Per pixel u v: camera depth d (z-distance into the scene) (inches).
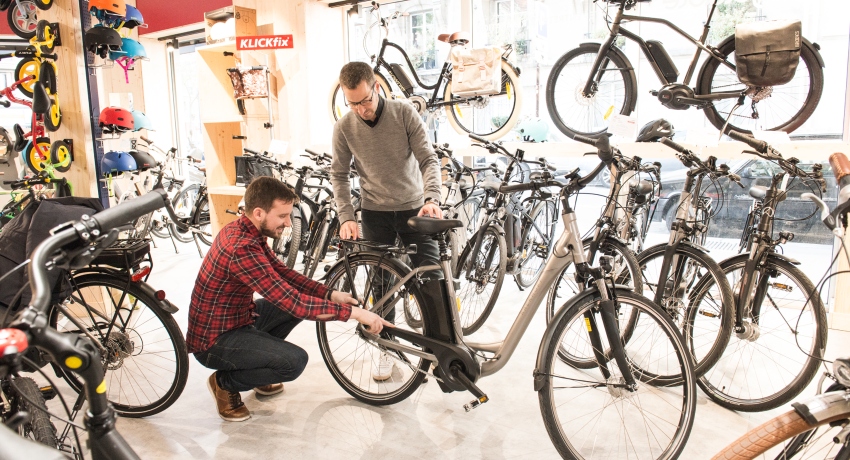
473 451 86.2
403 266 92.5
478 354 96.8
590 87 143.5
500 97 176.9
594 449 86.0
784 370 110.4
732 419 94.0
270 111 191.6
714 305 102.1
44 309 33.9
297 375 91.8
